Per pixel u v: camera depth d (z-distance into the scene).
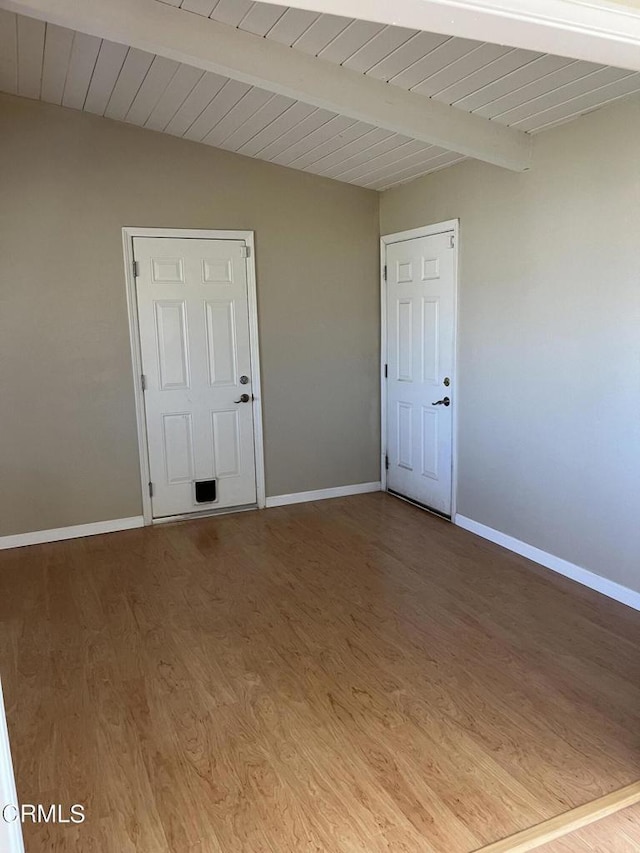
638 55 1.77
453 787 1.97
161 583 3.51
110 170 4.04
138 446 4.36
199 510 4.62
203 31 2.62
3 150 3.78
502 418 3.81
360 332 4.95
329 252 4.74
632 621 2.96
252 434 4.70
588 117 3.04
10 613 3.18
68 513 4.22
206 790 1.98
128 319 4.21
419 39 2.58
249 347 4.59
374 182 4.59
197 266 4.35
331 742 2.19
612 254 2.99
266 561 3.79
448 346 4.23
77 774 2.05
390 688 2.49
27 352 3.98
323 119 3.52
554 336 3.37
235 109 3.55
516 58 2.60
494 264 3.74
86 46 3.01
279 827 1.83
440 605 3.17
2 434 3.98
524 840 1.75
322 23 2.56
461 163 3.93
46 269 3.96
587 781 1.98
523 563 3.67
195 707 2.39
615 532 3.14
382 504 4.86
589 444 3.23
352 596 3.30
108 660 2.73
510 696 2.42
